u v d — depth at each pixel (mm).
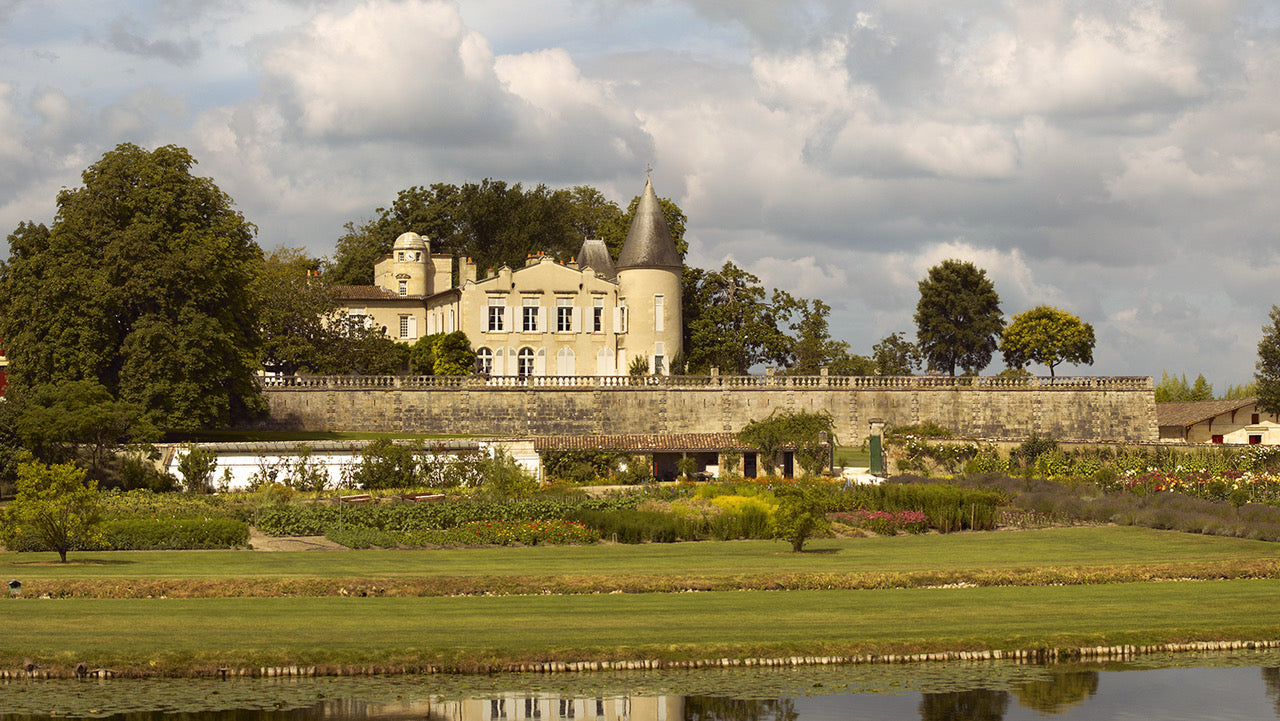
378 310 106250
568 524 46250
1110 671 26672
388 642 26594
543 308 100125
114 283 70938
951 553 41938
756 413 90188
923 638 27703
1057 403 94688
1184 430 99125
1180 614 30688
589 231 132625
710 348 107000
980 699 24766
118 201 74312
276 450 64500
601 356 101312
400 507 49344
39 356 69312
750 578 34281
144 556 39312
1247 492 53312
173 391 69688
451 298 101312
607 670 26062
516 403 86938
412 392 85438
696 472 75375
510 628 28234
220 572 35000
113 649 25594
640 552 42094
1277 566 37469
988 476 64562
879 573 35094
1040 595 33281
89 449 62812
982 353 123750
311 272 111875
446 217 129875
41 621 28094
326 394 83875
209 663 25266
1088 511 52594
